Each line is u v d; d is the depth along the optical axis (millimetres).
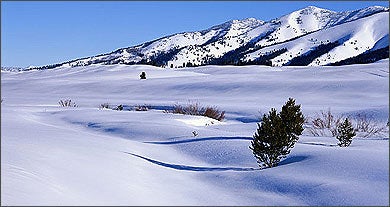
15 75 106000
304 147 10484
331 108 26266
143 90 50594
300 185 7402
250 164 9961
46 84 63156
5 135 11398
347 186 6980
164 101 37969
